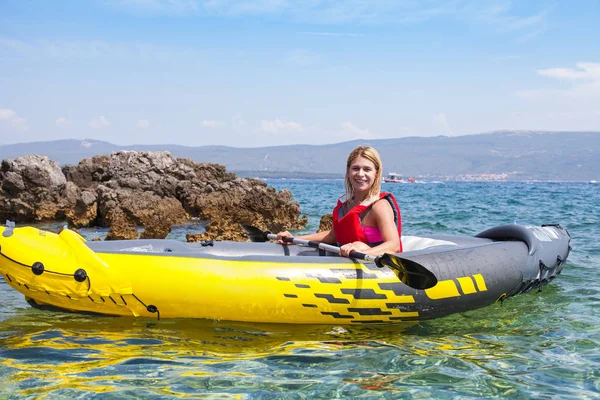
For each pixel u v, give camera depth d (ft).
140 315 13.44
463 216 53.21
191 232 39.52
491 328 13.67
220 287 13.14
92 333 12.92
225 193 51.34
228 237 31.58
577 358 11.31
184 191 50.75
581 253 25.30
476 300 14.62
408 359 11.27
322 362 11.10
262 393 9.50
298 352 11.70
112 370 10.56
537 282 16.67
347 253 13.52
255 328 13.34
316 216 53.93
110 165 55.57
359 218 14.30
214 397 9.32
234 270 13.32
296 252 16.40
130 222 44.11
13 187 47.14
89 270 13.08
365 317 13.46
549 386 9.82
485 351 11.82
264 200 44.80
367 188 14.23
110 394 9.39
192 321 13.57
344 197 15.20
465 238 18.16
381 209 14.05
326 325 13.58
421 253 14.44
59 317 14.23
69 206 47.70
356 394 9.49
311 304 13.23
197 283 13.14
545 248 17.20
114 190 46.62
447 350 11.89
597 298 16.62
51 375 10.27
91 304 13.28
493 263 15.30
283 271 13.37
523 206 74.02
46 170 48.55
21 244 13.12
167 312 13.33
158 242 15.70
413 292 13.62
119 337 12.63
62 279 13.02
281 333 13.04
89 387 9.71
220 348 11.94
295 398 9.30
